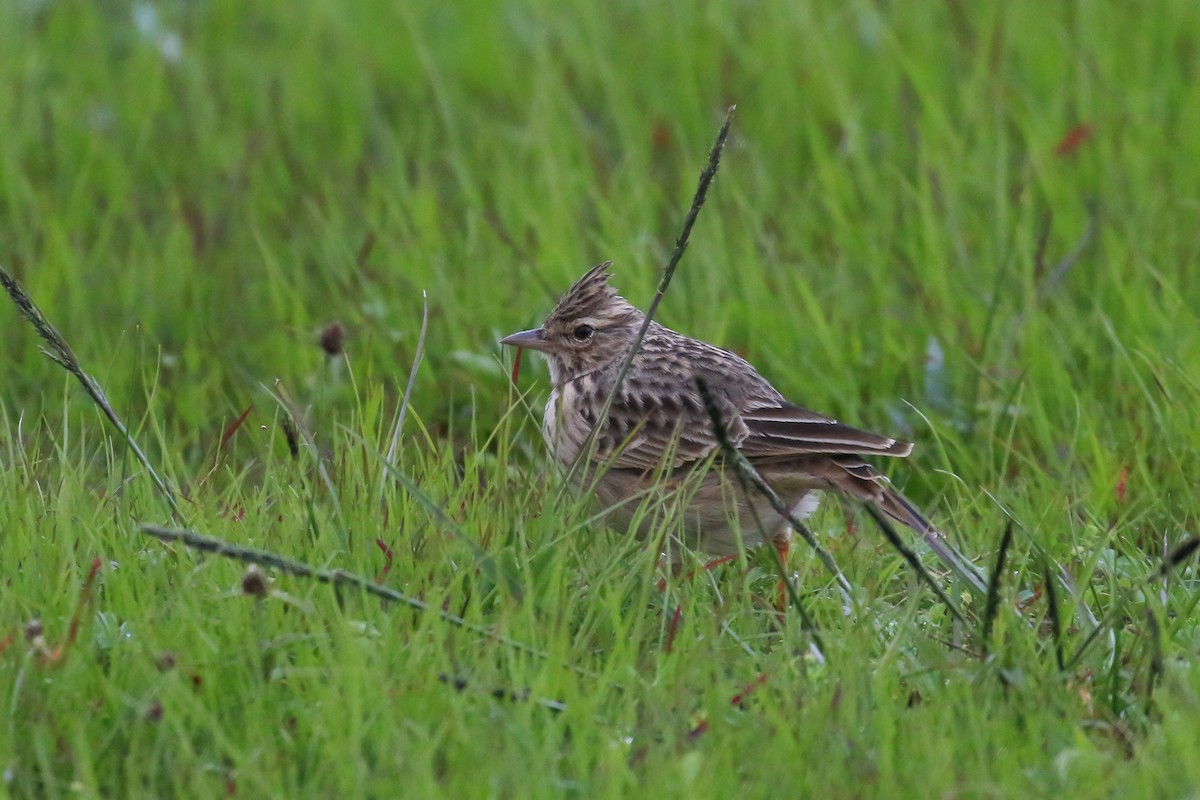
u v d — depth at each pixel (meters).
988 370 12.41
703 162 16.33
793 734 7.39
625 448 10.22
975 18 19.27
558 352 11.07
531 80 19.28
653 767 7.04
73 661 7.65
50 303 13.73
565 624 7.97
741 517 9.93
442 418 12.56
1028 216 14.08
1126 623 8.93
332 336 10.80
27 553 8.93
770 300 13.38
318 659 7.94
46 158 17.30
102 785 7.23
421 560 8.95
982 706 7.74
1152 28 18.38
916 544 10.01
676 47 19.45
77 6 21.66
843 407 12.29
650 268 14.00
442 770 7.21
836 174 15.40
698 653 7.87
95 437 12.12
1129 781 6.98
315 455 9.51
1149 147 15.83
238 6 22.23
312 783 7.00
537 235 14.66
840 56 18.73
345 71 19.78
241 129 18.34
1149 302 12.59
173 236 14.76
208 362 13.18
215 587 8.40
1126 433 11.44
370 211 15.32
